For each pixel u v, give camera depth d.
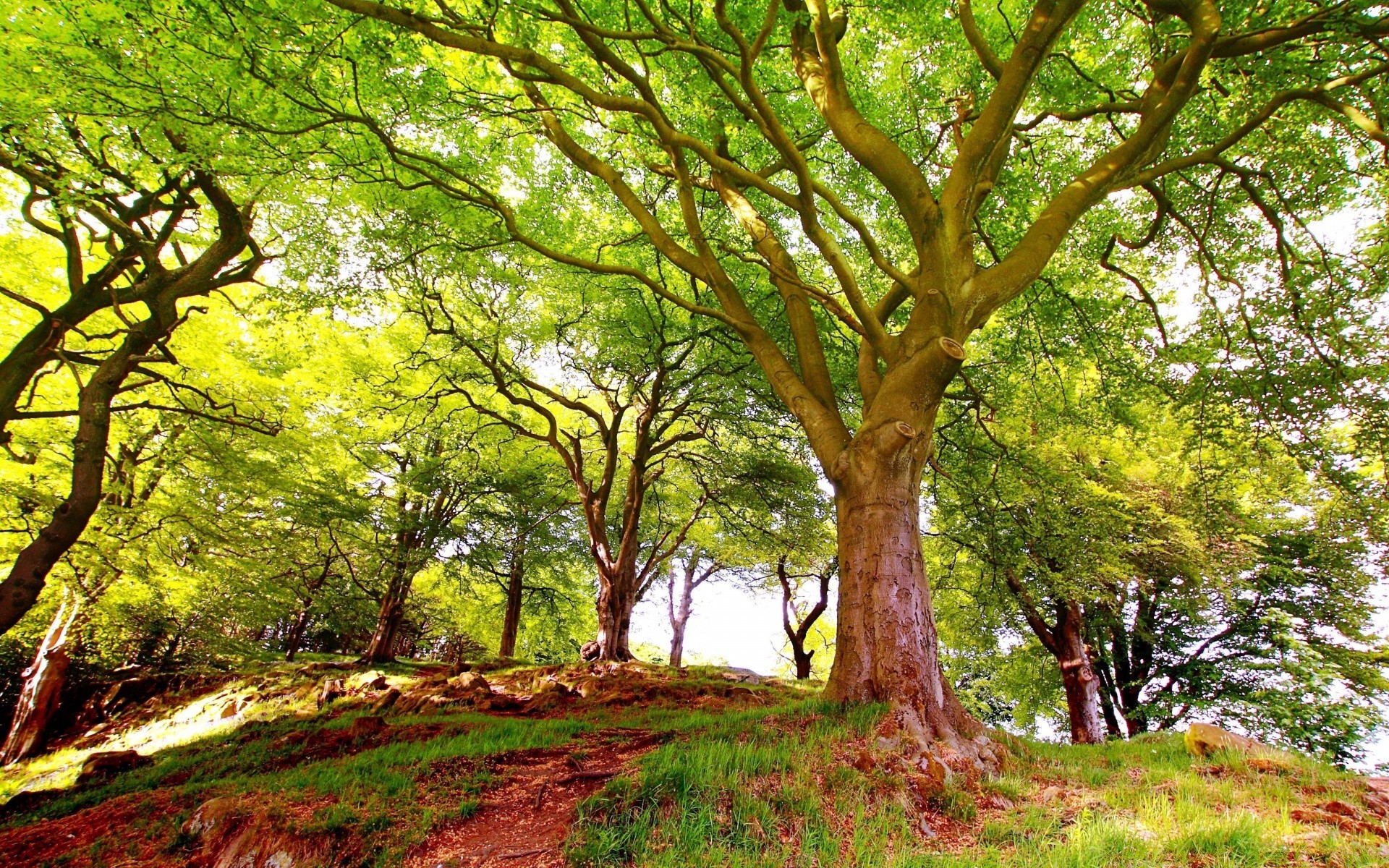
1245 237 10.18
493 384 14.71
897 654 6.07
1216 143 8.44
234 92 6.34
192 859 4.25
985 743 5.93
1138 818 4.46
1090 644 17.03
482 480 18.23
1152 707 15.60
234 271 10.59
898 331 12.62
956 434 11.76
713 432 16.25
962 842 4.19
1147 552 14.23
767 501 16.14
